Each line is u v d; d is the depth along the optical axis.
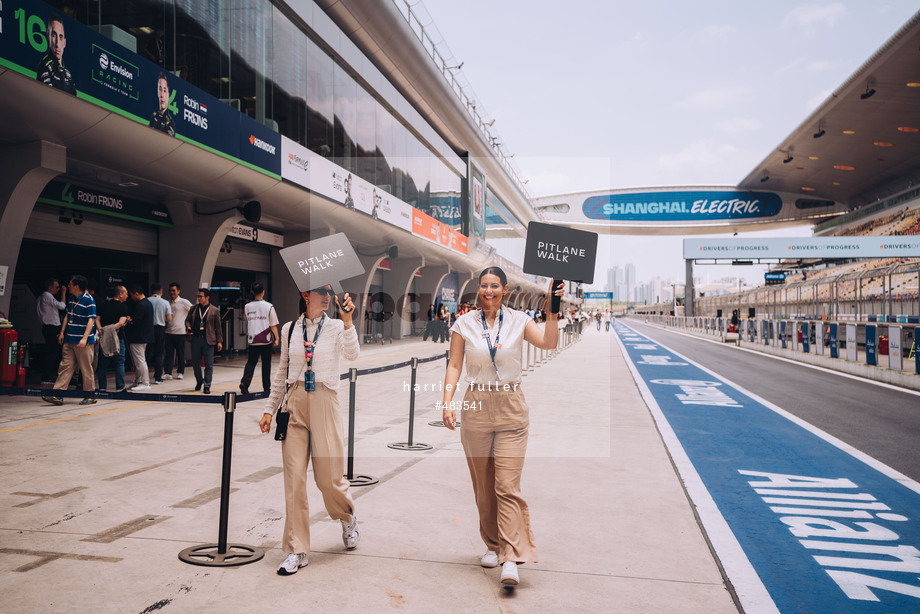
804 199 73.56
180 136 10.45
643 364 18.34
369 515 4.36
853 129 44.03
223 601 2.99
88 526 4.00
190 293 14.05
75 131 8.88
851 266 52.28
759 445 7.06
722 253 43.28
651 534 4.07
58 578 3.21
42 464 5.53
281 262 18.86
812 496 5.05
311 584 3.22
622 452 6.47
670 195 75.56
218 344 10.10
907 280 18.64
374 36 20.19
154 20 10.72
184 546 3.69
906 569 3.57
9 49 7.23
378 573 3.38
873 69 33.47
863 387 12.91
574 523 4.25
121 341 10.09
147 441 6.54
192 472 5.35
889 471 5.90
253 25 13.77
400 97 23.59
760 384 13.35
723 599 3.14
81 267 13.84
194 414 8.23
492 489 3.45
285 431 3.50
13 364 9.72
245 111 13.45
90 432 6.98
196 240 14.01
